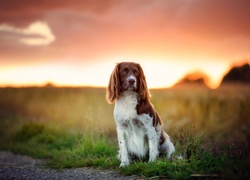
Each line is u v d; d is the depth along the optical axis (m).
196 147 6.58
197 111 15.19
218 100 16.14
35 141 12.21
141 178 5.83
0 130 14.77
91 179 6.16
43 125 13.41
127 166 6.59
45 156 9.90
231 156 5.75
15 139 13.10
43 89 29.25
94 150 8.38
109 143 9.38
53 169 7.52
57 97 24.41
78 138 10.55
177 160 6.27
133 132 6.90
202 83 23.47
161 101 15.49
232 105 15.30
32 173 7.07
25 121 16.33
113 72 6.93
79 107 19.31
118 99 6.85
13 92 27.14
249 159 5.46
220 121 13.59
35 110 20.92
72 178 6.34
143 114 6.71
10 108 22.58
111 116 12.25
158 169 5.90
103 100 20.25
